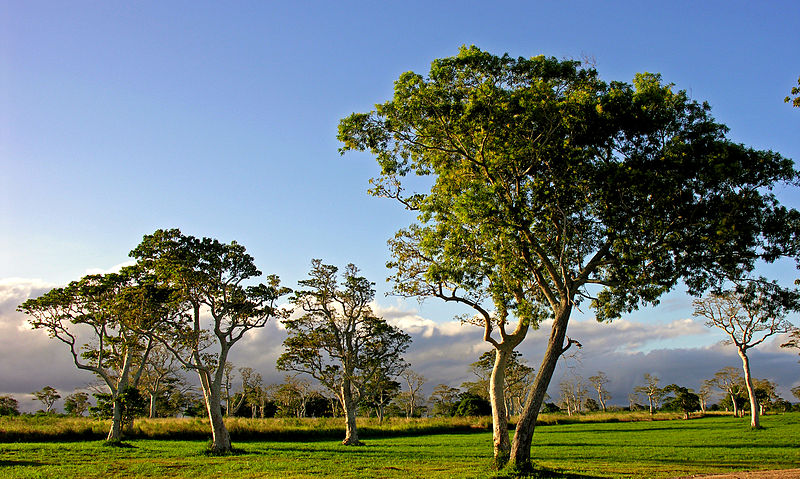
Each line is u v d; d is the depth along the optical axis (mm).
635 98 18984
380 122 22594
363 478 20203
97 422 45656
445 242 21750
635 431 54094
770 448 32562
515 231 20266
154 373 60688
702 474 20016
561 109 19234
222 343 35531
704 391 104312
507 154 20219
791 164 19016
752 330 48969
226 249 36344
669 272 20594
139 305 36250
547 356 20656
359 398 45344
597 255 21328
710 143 19125
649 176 18344
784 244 20094
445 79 20875
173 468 23984
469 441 44281
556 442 40531
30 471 22156
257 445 39781
